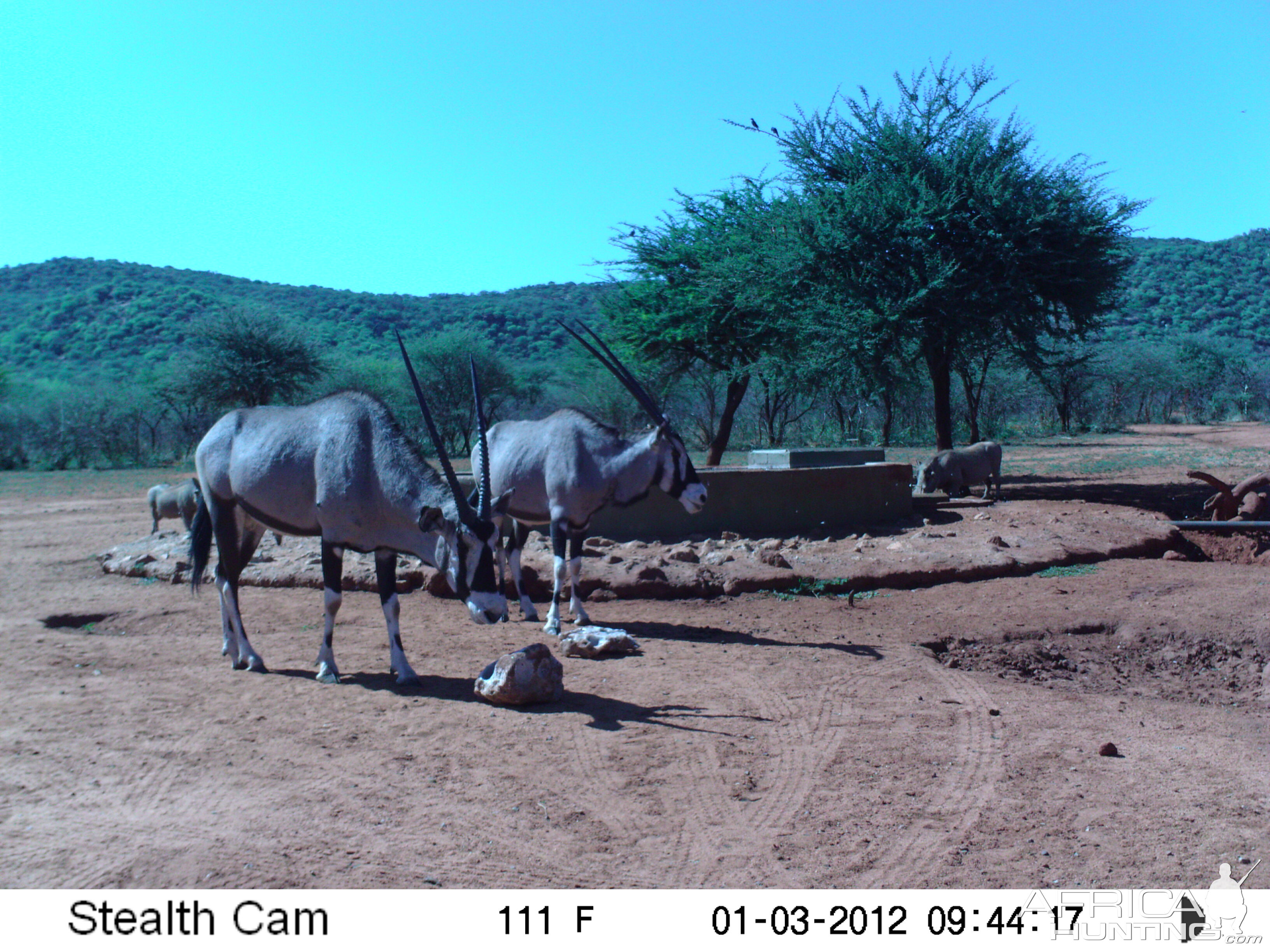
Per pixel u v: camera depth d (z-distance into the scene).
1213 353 65.50
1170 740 6.22
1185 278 122.94
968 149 20.11
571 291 121.31
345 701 6.79
